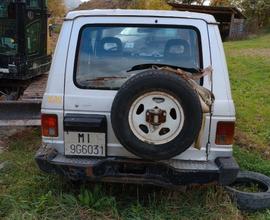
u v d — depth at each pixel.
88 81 3.82
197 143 3.66
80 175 3.81
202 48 3.79
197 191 4.23
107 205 3.99
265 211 4.20
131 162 3.74
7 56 6.92
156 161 3.70
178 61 3.86
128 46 3.88
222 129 3.75
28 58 7.26
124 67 3.85
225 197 4.15
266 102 9.41
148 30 3.86
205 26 3.82
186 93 3.38
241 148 6.14
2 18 6.88
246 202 4.17
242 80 12.12
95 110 3.79
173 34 3.86
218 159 3.79
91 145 3.82
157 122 3.43
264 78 12.45
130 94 3.40
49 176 4.48
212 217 3.91
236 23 33.59
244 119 7.85
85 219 3.78
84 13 3.86
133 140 3.46
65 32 3.85
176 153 3.48
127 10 3.92
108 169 3.79
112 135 3.80
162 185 3.80
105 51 3.86
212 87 3.74
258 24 39.59
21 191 4.37
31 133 6.41
